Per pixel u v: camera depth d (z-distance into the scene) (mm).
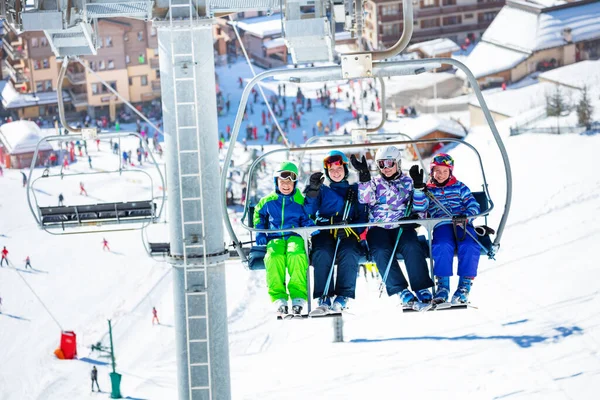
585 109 94938
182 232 16719
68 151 118250
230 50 158125
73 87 143625
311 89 141125
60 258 80500
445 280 16016
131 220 19562
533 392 40125
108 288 73688
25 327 67812
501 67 132000
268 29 153875
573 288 53719
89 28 17312
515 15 137875
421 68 15305
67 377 57594
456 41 154750
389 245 16016
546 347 44969
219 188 16391
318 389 43719
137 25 140500
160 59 16766
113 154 118062
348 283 15789
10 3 16312
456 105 125312
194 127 16609
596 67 117438
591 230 67188
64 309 70625
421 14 153250
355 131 24688
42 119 142875
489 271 60375
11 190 106750
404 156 106750
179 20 16438
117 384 52188
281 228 16078
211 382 16922
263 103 137250
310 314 15414
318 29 15984
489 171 89812
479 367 43406
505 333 47562
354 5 16078
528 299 53125
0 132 122500
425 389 41812
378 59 15078
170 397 51438
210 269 16891
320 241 16047
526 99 112062
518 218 73688
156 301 69750
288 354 50375
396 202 16250
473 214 16141
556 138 93375
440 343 47469
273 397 43500
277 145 119938
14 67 144625
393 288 15852
